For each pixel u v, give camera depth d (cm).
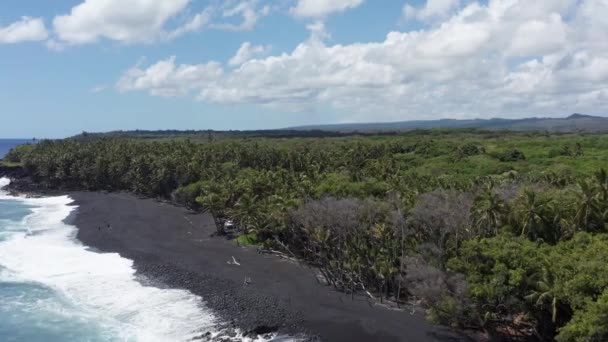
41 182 16975
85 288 6269
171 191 13688
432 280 4559
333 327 5122
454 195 6022
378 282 5959
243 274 6781
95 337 4866
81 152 17012
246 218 8319
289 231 7531
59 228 10025
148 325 5162
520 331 4772
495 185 7450
